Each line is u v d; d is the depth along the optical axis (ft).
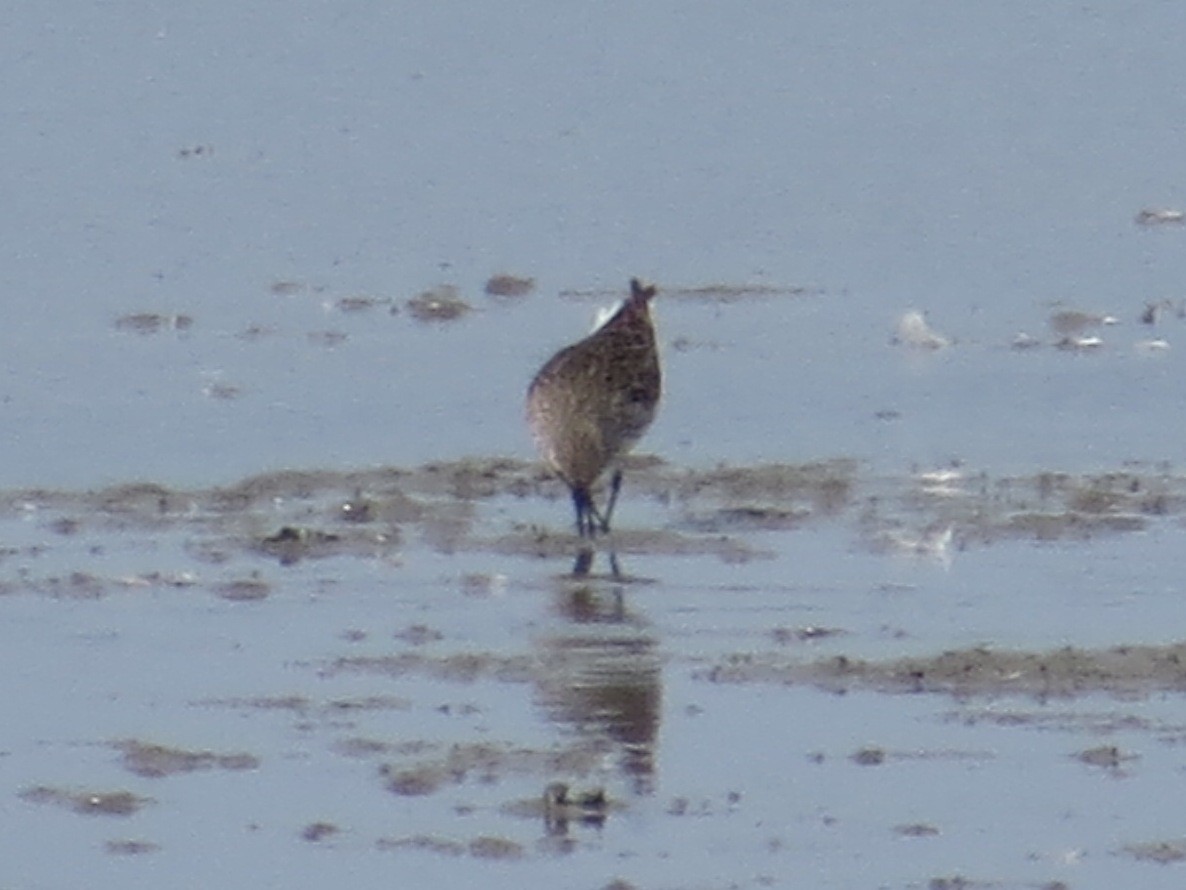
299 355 66.08
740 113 90.02
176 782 41.98
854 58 96.12
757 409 61.46
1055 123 89.04
